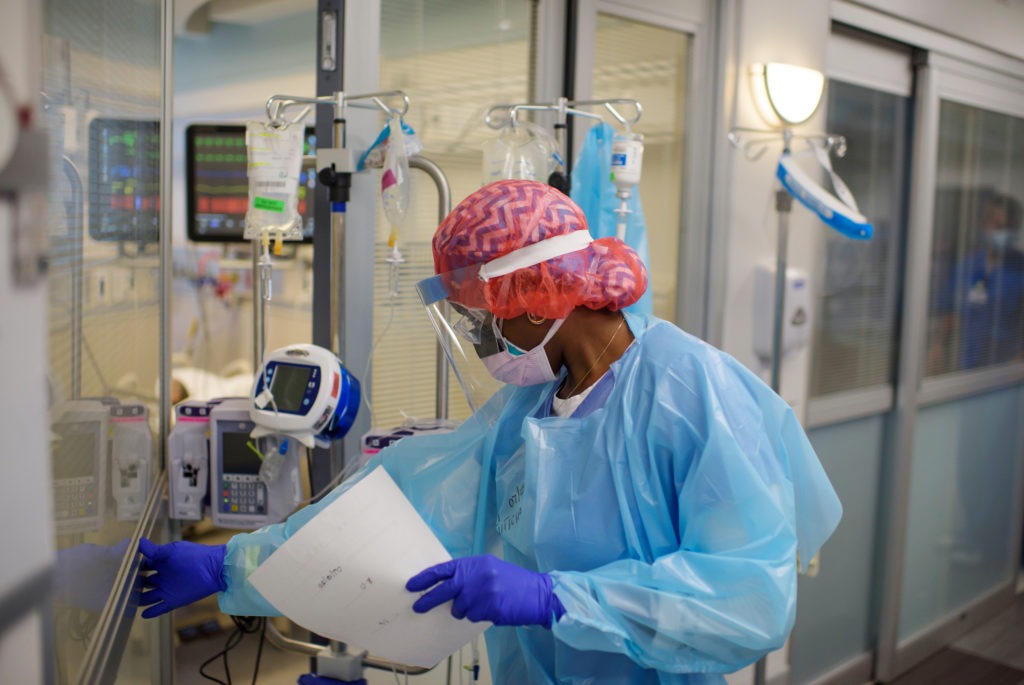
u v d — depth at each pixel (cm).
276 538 129
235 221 272
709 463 109
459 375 133
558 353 122
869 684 333
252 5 285
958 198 350
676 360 116
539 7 223
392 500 111
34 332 61
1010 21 354
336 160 163
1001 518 401
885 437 337
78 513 92
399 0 198
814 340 300
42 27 77
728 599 105
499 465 134
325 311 187
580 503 117
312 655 175
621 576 110
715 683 123
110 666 97
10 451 58
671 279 263
